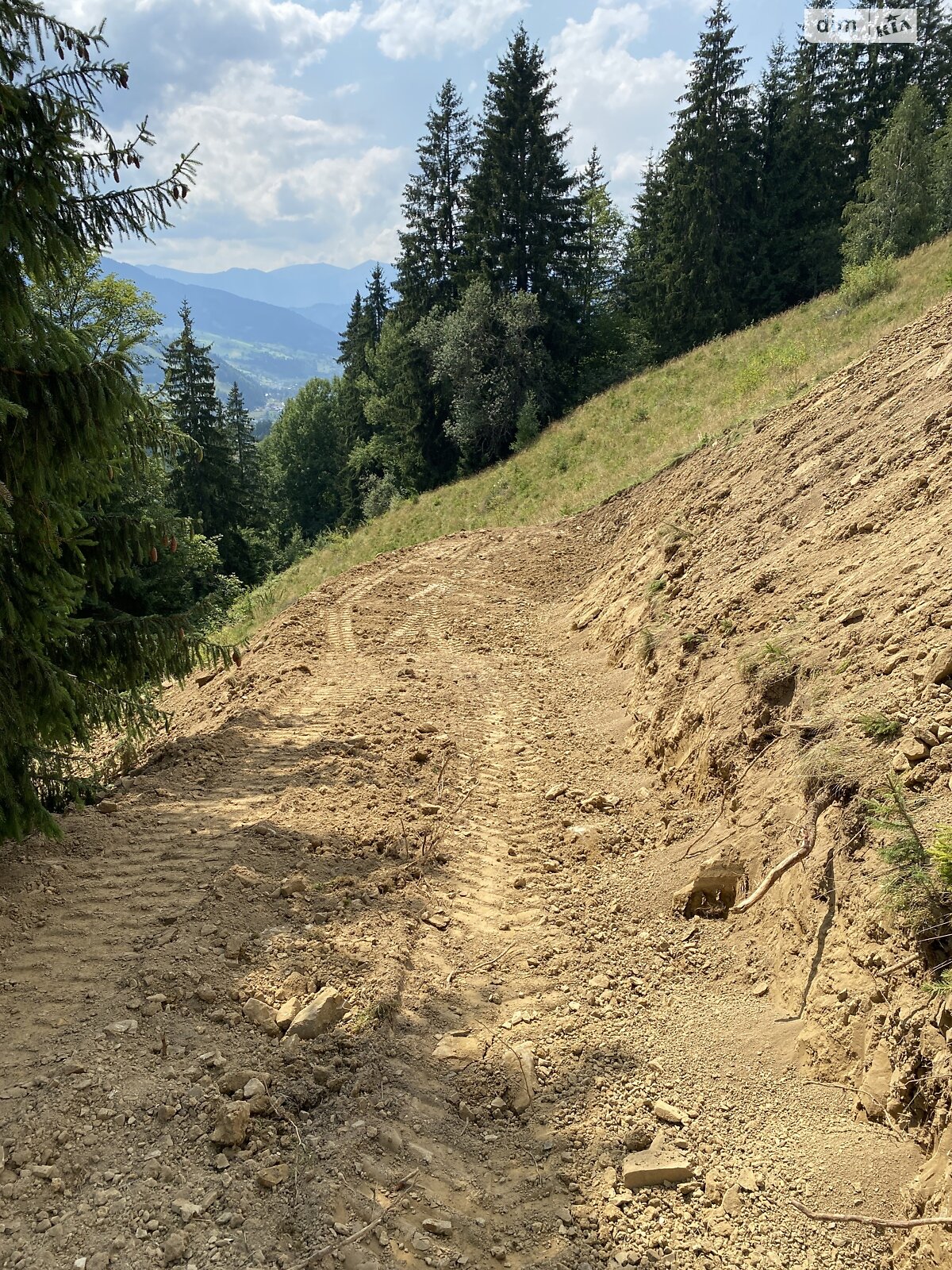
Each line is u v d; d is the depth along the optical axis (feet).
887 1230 9.18
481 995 14.92
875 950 11.69
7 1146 10.60
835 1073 11.35
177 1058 12.44
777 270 122.11
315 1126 11.50
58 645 19.60
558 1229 10.06
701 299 118.93
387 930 16.35
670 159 122.21
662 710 24.20
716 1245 9.59
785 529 29.27
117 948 15.01
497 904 18.06
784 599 23.67
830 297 80.64
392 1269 9.37
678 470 49.88
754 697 19.39
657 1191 10.44
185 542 55.57
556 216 118.62
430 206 135.54
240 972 14.55
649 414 75.25
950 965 10.47
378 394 162.71
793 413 40.11
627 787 22.82
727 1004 13.69
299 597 60.95
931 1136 9.56
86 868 17.99
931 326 34.83
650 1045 13.10
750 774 17.83
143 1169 10.43
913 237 85.61
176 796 22.59
